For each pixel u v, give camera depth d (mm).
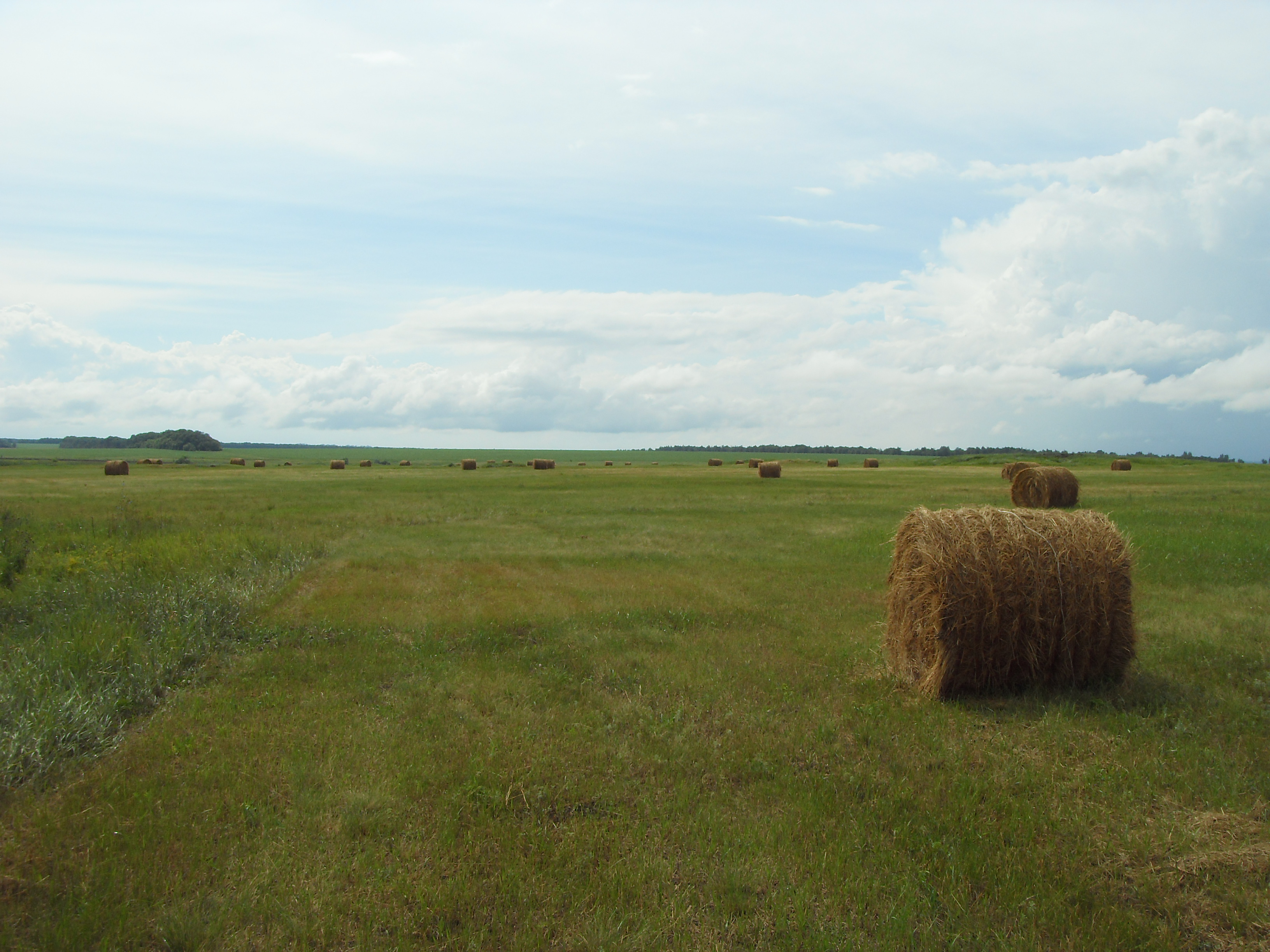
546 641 9734
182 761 5902
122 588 11211
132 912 4039
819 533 21141
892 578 8906
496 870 4438
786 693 7621
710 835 4805
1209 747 6180
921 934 3918
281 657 8875
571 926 3943
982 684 7867
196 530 19766
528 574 14688
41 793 5348
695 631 10258
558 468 77125
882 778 5672
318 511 27109
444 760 5906
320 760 5895
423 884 4266
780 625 10633
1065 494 28234
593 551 17766
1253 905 4121
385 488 41719
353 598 12234
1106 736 6520
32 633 9086
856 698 7637
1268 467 65500
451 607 11656
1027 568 7758
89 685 7270
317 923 3945
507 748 6141
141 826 4828
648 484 45938
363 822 4914
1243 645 9031
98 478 50781
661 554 17234
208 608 10383
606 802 5289
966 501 31609
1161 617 10461
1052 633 7812
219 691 7609
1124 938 3877
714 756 6016
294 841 4711
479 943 3781
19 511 23859
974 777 5691
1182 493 32594
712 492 38750
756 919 4027
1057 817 5066
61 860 4484
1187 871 4445
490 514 26891
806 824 4973
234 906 4074
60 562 13039
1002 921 4039
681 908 4109
